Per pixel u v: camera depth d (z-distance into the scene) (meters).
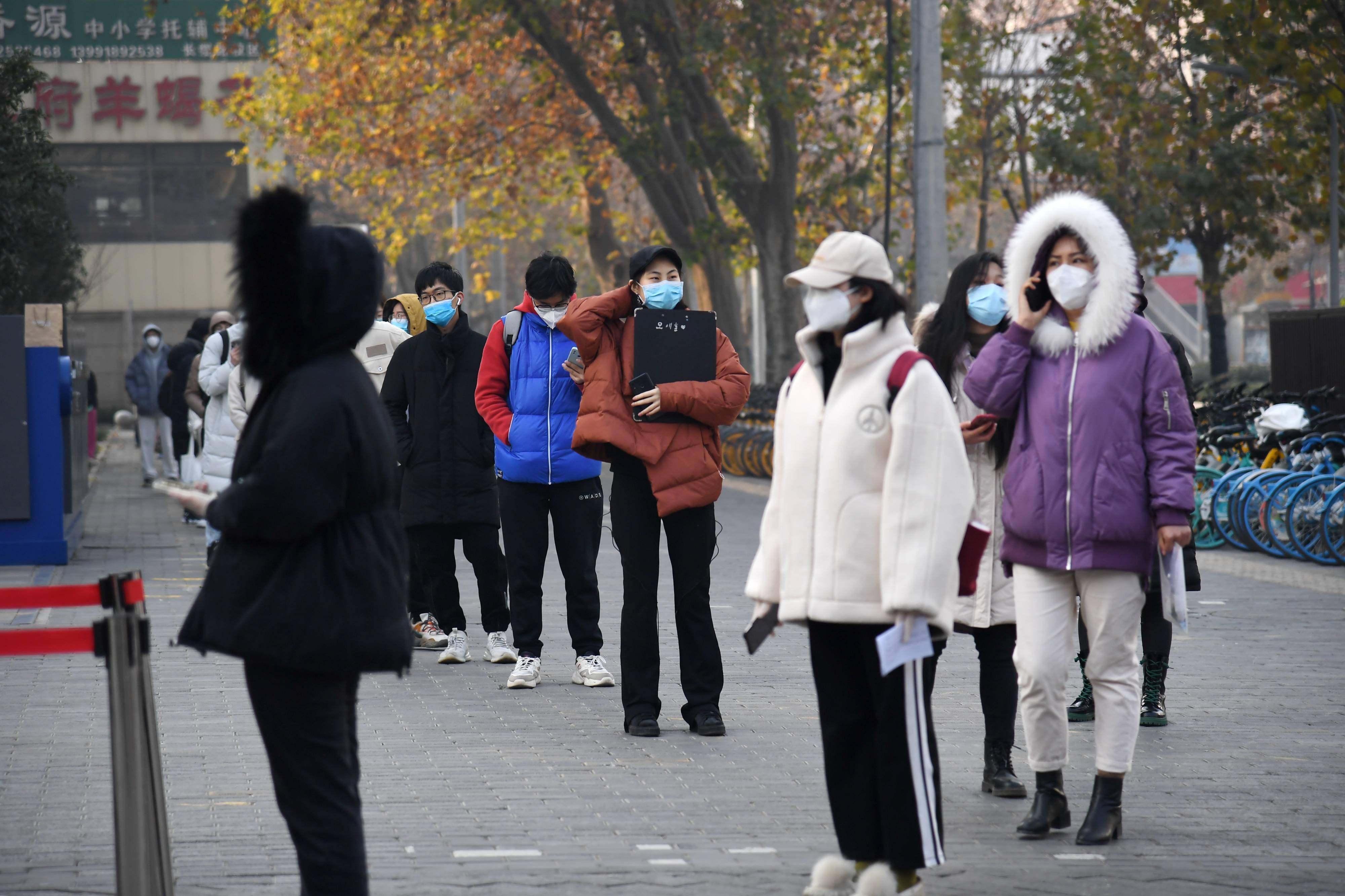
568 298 19.38
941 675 20.75
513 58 74.00
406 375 21.22
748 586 11.30
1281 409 35.12
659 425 16.81
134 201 109.88
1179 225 63.81
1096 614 12.72
